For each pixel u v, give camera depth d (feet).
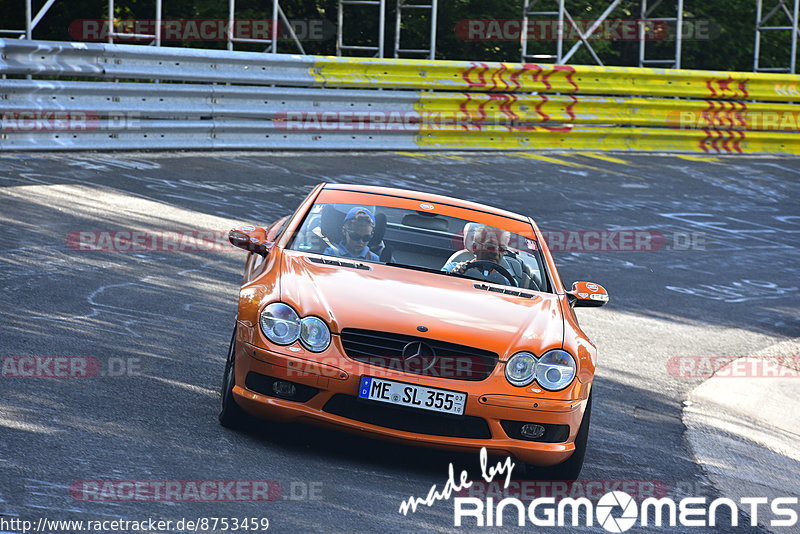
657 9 232.94
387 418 46.60
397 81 152.15
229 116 137.69
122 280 77.30
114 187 109.29
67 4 185.06
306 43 204.44
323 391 46.37
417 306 49.42
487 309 50.96
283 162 134.92
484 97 157.28
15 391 49.06
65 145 122.72
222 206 107.86
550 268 58.95
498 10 203.92
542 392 47.55
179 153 132.87
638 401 68.44
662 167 162.81
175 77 132.26
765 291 107.14
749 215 140.15
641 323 90.12
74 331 62.28
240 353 47.83
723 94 175.94
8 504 35.78
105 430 45.47
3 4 183.93
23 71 118.01
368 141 149.79
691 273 109.91
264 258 55.06
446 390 46.39
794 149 182.91
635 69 169.68
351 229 56.39
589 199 136.46
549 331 50.16
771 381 78.43
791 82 180.14
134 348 60.70
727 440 63.16
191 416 49.88
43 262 78.89
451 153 155.84
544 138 165.68
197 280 81.20
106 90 125.18
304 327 47.01
